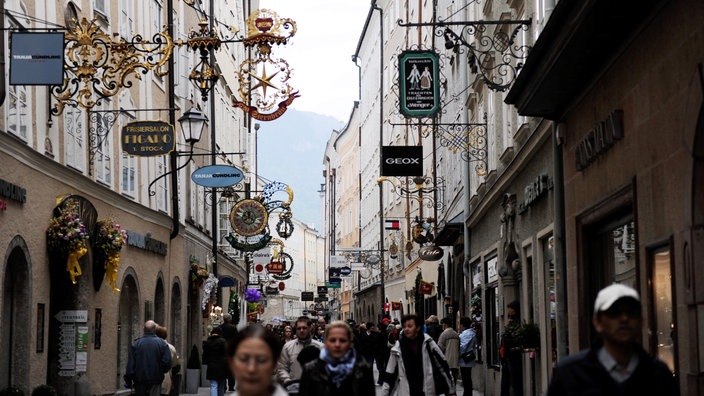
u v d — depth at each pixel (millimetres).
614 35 12633
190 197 36281
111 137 24797
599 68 13906
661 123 11297
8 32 17375
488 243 27922
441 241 36281
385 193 69938
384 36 68000
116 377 25047
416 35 52688
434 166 41062
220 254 45562
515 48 18703
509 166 22438
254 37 19656
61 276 21031
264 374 5375
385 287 70688
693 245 10086
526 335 19719
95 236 21969
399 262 62781
